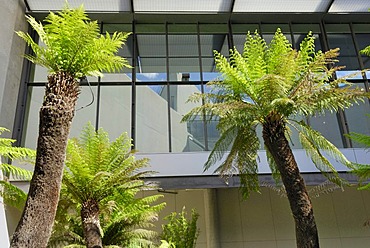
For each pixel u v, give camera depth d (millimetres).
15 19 8836
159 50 10211
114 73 9602
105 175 5434
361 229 9781
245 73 5543
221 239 9500
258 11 10289
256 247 9477
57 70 3529
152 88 9586
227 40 10477
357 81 9648
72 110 3451
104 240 6449
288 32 10594
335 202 10070
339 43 10414
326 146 5418
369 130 8922
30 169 7484
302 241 4504
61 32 3541
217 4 10000
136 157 8039
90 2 9602
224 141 5953
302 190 4805
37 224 2836
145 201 6773
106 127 8938
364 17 10578
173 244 6969
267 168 7965
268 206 9906
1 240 6219
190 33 10484
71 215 6465
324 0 9891
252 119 5379
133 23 10344
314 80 5211
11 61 8508
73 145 5695
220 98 5609
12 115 8453
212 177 7938
